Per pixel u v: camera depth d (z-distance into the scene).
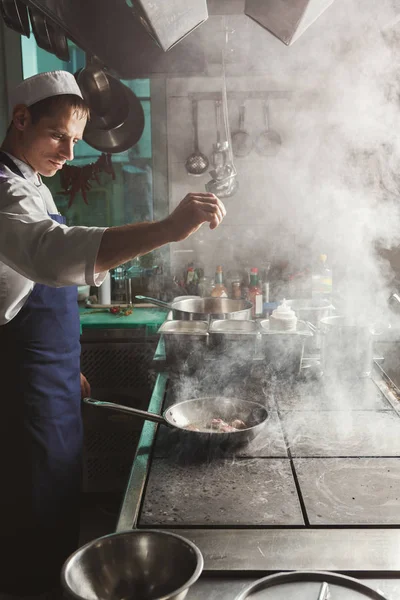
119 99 3.30
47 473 2.10
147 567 0.98
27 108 1.90
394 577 1.02
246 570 1.03
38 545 2.13
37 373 2.05
